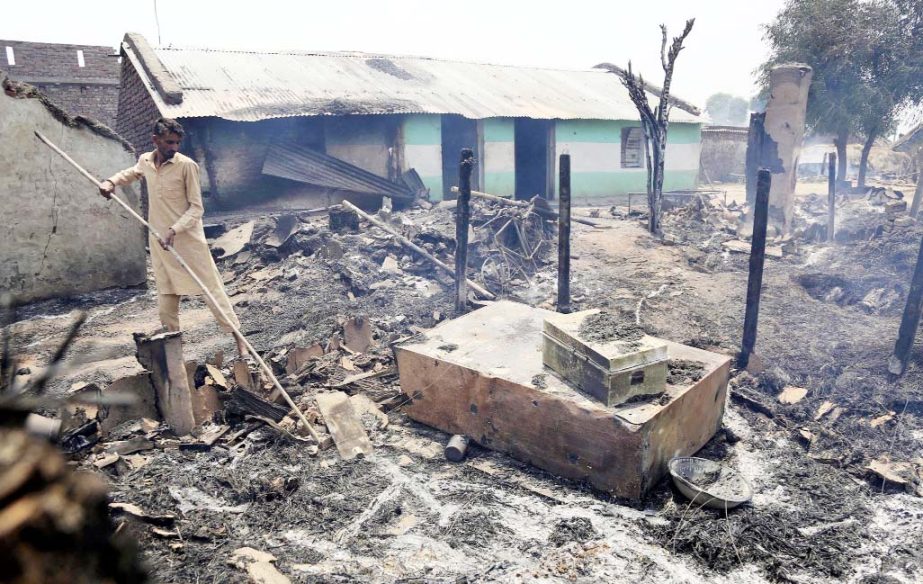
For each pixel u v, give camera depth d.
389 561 3.29
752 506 3.75
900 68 18.67
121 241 8.90
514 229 10.05
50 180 8.11
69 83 21.47
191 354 6.14
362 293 8.02
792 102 11.59
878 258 9.16
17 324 7.09
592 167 18.91
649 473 3.77
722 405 4.61
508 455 4.34
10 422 0.47
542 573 3.21
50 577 0.38
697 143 21.48
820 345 6.33
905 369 5.40
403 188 14.81
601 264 10.16
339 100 13.98
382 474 4.16
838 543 3.46
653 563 3.28
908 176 25.67
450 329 5.25
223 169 13.18
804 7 20.12
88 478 0.45
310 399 5.14
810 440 4.57
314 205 14.12
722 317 7.42
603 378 3.75
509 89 18.81
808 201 15.75
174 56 14.90
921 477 4.10
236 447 4.41
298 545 3.41
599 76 23.64
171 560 3.16
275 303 7.72
